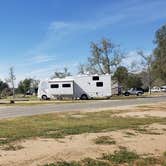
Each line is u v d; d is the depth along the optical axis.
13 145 11.43
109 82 53.41
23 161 9.39
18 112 28.06
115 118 21.09
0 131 14.80
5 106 38.34
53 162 9.39
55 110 29.23
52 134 13.80
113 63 81.25
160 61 61.66
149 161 9.98
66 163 9.34
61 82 54.97
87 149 11.02
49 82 55.78
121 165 9.55
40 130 15.14
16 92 110.88
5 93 98.00
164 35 59.59
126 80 87.38
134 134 14.15
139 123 18.12
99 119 20.48
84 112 25.81
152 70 70.75
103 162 9.64
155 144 12.27
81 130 15.05
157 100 46.31
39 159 9.64
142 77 97.62
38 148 11.02
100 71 81.00
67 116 22.72
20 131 14.80
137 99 51.19
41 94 56.56
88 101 46.50
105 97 54.53
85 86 53.91
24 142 12.01
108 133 14.22
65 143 11.95
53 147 11.23
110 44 108.62
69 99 54.50
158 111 26.33
